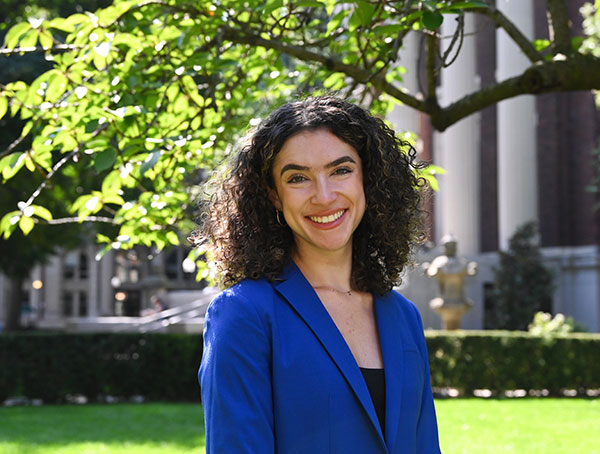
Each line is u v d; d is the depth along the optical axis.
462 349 13.44
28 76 16.47
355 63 4.56
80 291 51.88
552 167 23.38
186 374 13.38
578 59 4.41
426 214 2.20
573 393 13.86
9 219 3.67
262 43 4.25
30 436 8.96
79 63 3.69
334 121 1.78
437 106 4.53
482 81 25.95
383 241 1.96
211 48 4.17
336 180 1.77
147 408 11.99
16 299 30.55
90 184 16.69
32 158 3.55
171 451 7.80
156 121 3.80
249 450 1.54
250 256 1.79
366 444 1.62
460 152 23.53
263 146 1.81
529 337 13.43
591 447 7.76
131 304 51.78
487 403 11.94
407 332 1.88
